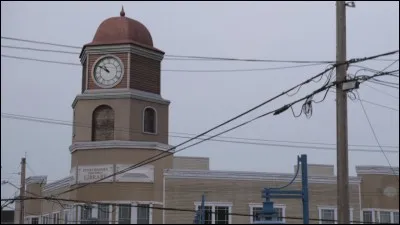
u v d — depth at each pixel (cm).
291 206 3928
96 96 4053
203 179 3872
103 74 4106
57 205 4222
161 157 3712
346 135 2238
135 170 3809
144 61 4188
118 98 4038
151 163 3841
